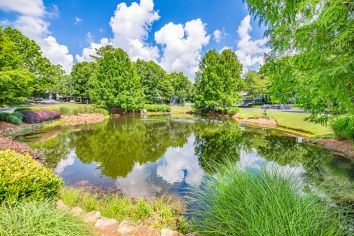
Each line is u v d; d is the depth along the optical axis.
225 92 29.92
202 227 3.07
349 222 2.48
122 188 5.41
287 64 3.05
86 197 4.27
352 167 6.73
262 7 2.97
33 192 3.18
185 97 61.53
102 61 29.75
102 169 6.98
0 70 12.88
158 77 46.34
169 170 6.96
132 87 30.89
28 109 17.81
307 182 4.55
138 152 9.41
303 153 8.92
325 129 12.98
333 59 2.20
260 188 2.65
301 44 2.45
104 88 28.83
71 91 48.12
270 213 2.23
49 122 18.39
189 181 5.93
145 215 3.75
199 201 3.73
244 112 27.98
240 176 3.05
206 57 31.41
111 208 3.80
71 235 2.30
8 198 2.79
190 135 14.21
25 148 6.94
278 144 10.99
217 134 14.55
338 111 4.05
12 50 14.06
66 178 6.07
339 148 9.09
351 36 1.95
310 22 2.32
